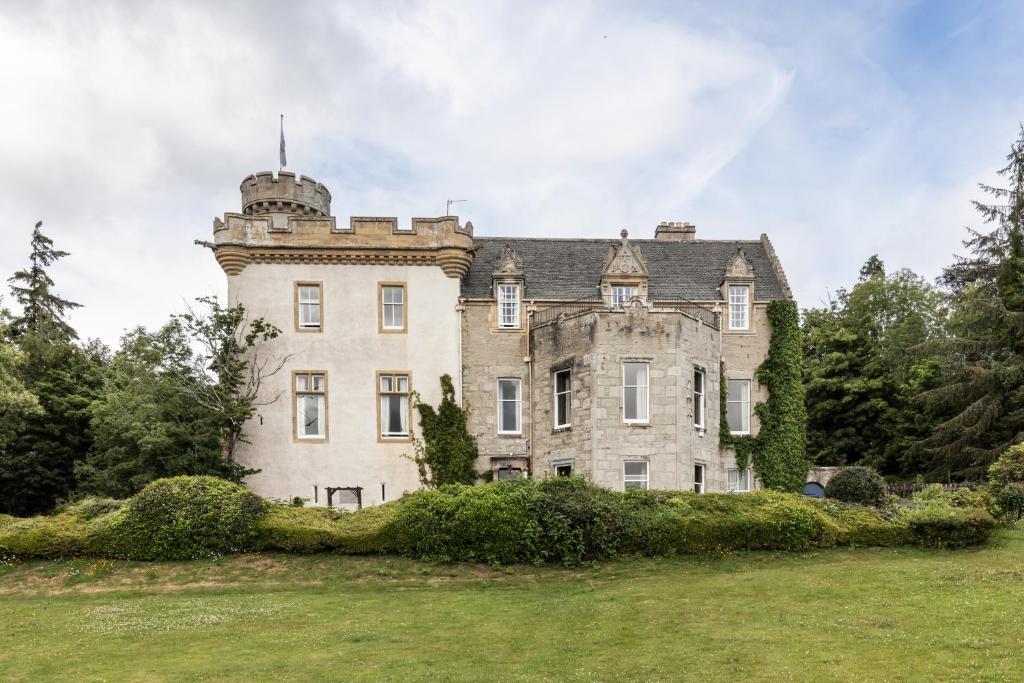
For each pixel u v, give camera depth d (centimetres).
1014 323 4475
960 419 4375
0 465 3719
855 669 1491
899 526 2689
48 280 5469
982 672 1440
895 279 6191
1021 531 2853
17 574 2503
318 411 3594
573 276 3991
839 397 5509
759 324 3922
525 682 1452
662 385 3366
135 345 3662
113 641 1805
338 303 3653
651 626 1847
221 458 3353
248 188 4075
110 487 3319
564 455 3441
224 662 1606
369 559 2581
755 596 2098
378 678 1488
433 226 3706
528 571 2498
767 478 3781
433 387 3641
